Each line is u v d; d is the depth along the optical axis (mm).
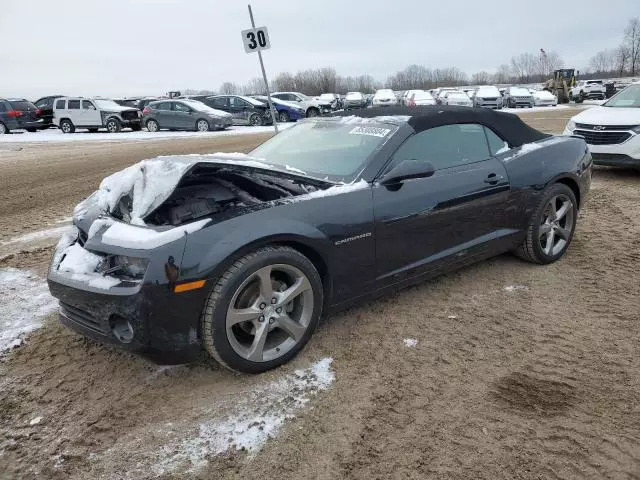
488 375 2973
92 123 24000
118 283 2723
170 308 2652
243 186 3574
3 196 8773
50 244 5660
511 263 4637
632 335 3361
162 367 3109
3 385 2963
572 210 4645
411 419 2615
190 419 2646
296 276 3033
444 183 3719
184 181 3375
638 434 2475
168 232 2717
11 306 3965
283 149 4148
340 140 3893
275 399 2791
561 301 3875
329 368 3064
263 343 2943
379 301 3928
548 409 2668
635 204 6523
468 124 4082
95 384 2965
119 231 2885
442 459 2348
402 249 3545
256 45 9359
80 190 9250
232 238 2766
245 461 2365
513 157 4242
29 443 2508
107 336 2834
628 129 7840
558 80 42500
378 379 2953
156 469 2332
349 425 2578
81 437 2539
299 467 2322
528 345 3279
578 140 4852
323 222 3117
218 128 23562
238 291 2791
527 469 2279
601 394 2775
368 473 2279
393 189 3465
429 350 3248
